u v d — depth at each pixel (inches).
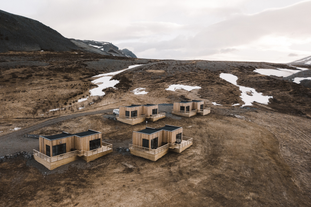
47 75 2433.6
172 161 815.1
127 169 738.2
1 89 1801.2
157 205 553.6
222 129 1228.5
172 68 3326.8
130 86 2460.6
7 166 720.3
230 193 621.0
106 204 549.6
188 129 1219.9
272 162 839.1
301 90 2192.4
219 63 3782.0
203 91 2261.3
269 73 3221.0
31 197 566.3
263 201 594.2
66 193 588.1
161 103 1926.7
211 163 810.2
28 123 1285.7
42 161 739.4
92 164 764.6
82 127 1212.5
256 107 1811.0
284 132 1221.1
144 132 875.4
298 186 690.8
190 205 558.6
